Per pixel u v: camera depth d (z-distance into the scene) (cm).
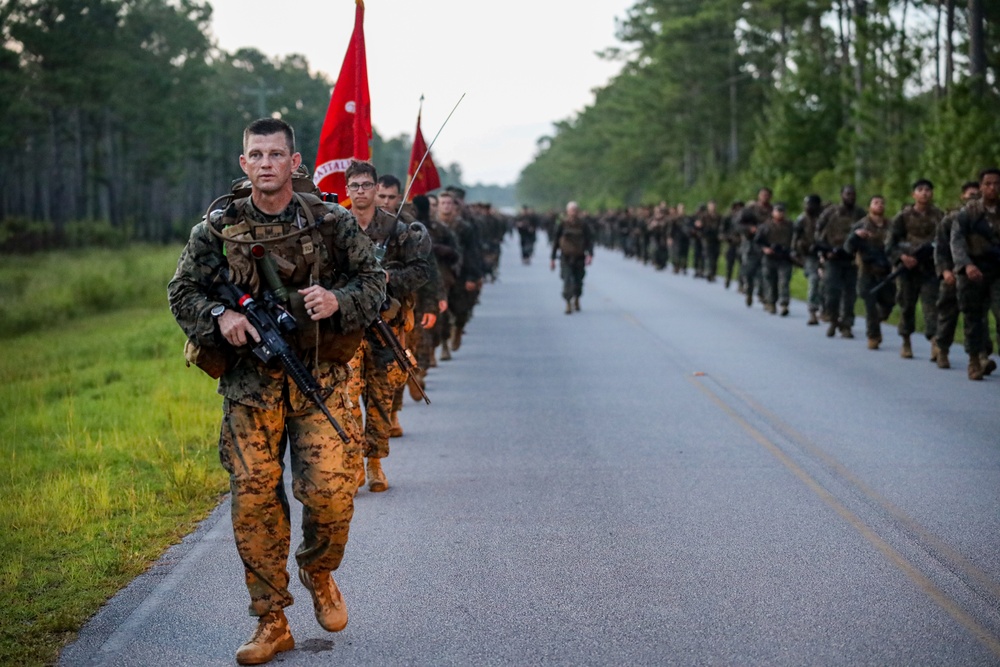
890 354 1376
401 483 741
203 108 7938
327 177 839
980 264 1110
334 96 839
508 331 1688
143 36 7588
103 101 6019
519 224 3869
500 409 1023
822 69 5119
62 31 5619
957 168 2575
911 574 541
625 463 794
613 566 559
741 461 794
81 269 3422
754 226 2019
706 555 575
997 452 813
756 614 489
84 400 1134
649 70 8162
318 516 450
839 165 3984
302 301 435
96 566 562
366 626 482
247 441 441
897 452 816
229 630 479
